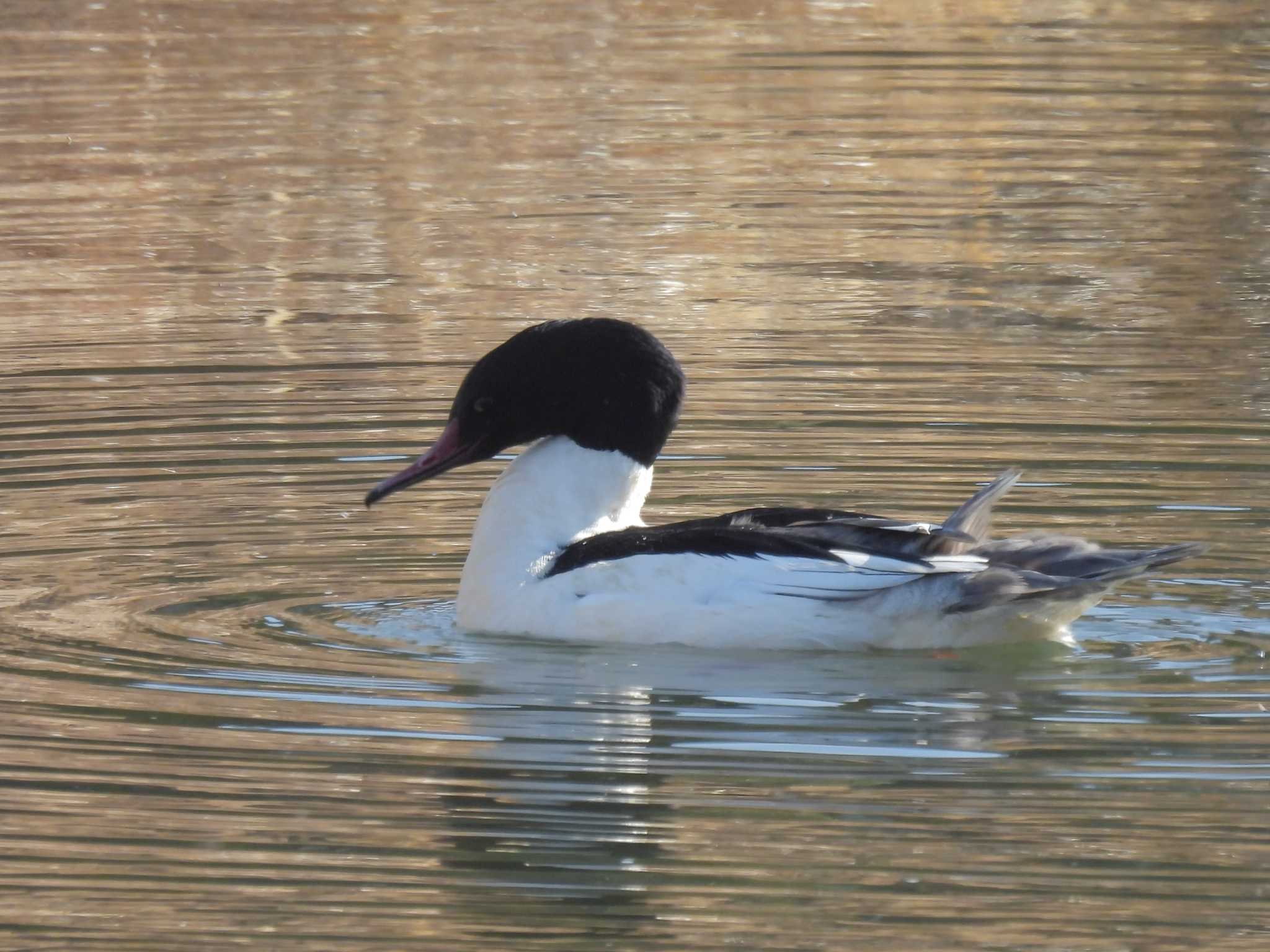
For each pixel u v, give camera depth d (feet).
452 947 25.20
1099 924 25.34
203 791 29.14
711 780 29.50
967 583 34.09
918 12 99.40
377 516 43.16
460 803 28.84
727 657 34.40
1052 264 65.26
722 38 94.79
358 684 33.37
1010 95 85.40
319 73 88.17
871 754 30.45
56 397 51.85
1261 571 39.40
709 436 47.88
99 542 40.98
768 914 25.85
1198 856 27.14
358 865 26.96
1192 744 30.81
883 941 25.08
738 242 68.03
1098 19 97.71
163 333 58.44
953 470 45.37
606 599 35.04
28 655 34.71
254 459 46.62
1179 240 67.97
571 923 25.61
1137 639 35.88
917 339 57.11
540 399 37.22
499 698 32.68
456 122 82.12
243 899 26.32
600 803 28.73
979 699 32.71
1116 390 51.70
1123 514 42.34
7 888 26.37
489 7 100.12
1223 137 79.41
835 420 49.16
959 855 27.22
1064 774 29.63
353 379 53.57
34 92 84.69
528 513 36.63
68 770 29.81
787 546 34.96
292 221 70.79
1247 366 53.98
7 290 63.26
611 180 75.66
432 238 68.85
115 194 73.36
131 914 25.93
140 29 94.27
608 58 91.20
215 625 36.40
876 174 75.97
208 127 80.94
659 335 57.62
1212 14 98.37
